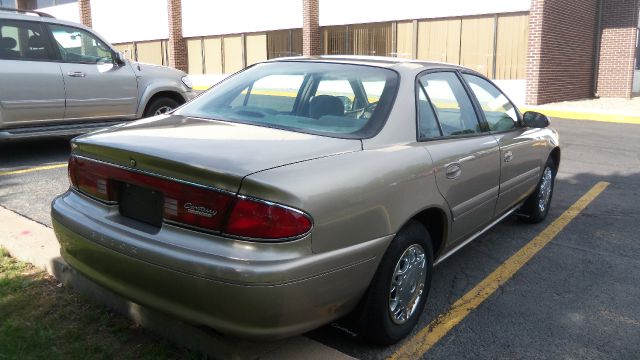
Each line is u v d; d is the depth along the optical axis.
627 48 18.09
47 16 7.68
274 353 2.98
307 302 2.59
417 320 3.47
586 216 6.04
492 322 3.65
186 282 2.54
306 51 20.33
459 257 4.79
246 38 22.86
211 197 2.55
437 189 3.40
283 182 2.54
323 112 3.44
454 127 3.89
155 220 2.80
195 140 2.96
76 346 3.10
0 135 7.21
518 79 16.34
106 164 2.98
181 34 25.08
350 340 3.37
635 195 6.97
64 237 3.13
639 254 4.92
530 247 5.05
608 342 3.44
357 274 2.84
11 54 7.23
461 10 16.92
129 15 27.05
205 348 3.04
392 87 3.51
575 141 10.95
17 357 2.95
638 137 11.47
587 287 4.22
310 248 2.57
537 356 3.26
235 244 2.50
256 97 3.77
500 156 4.27
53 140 9.72
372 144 3.12
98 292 3.57
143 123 3.49
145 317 3.29
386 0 18.47
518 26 16.12
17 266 4.08
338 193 2.69
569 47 17.14
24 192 6.21
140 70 8.60
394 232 3.03
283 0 21.11
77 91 7.81
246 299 2.45
